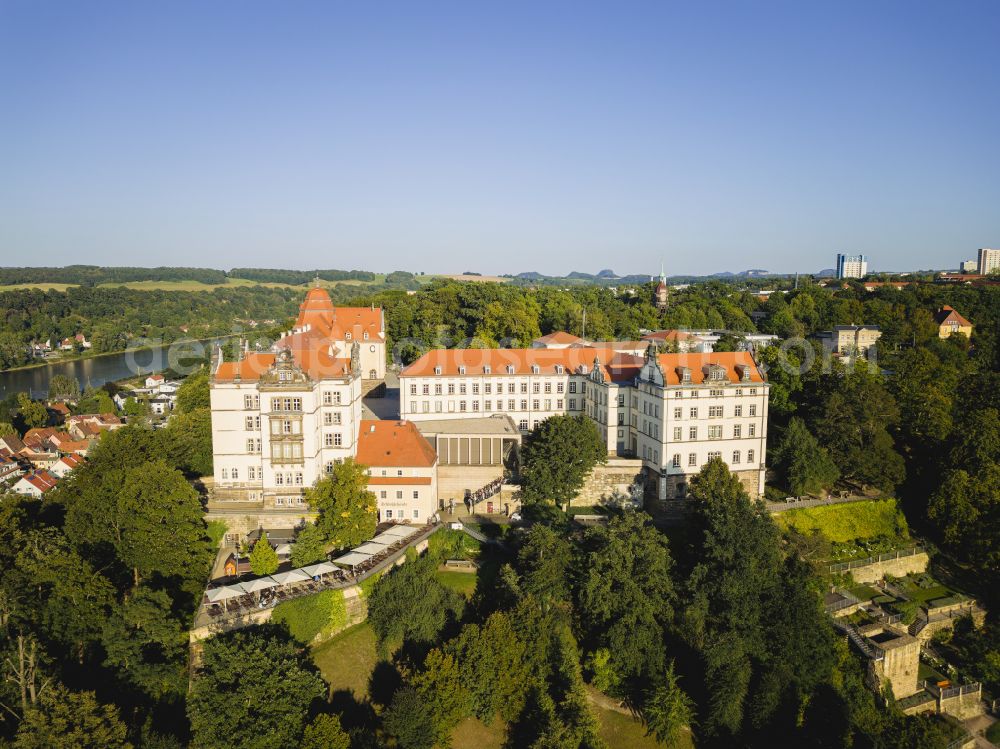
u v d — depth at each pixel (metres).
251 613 91.50
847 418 136.75
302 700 80.25
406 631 96.75
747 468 133.50
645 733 94.06
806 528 129.38
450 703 85.81
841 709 95.62
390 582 99.12
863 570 124.75
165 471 101.19
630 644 96.75
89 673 84.94
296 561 102.56
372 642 97.25
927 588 125.56
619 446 143.88
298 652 92.56
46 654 80.19
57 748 66.94
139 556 97.44
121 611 85.44
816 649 99.12
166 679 84.94
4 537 94.00
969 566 130.12
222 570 104.19
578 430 128.62
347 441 121.12
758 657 98.69
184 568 100.31
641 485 134.12
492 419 152.88
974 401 163.75
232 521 113.56
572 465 125.75
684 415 128.50
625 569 101.81
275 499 117.81
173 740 74.56
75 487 111.25
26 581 87.00
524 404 158.62
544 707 87.81
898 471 133.88
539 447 130.38
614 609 100.00
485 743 88.00
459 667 89.19
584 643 102.19
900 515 135.88
